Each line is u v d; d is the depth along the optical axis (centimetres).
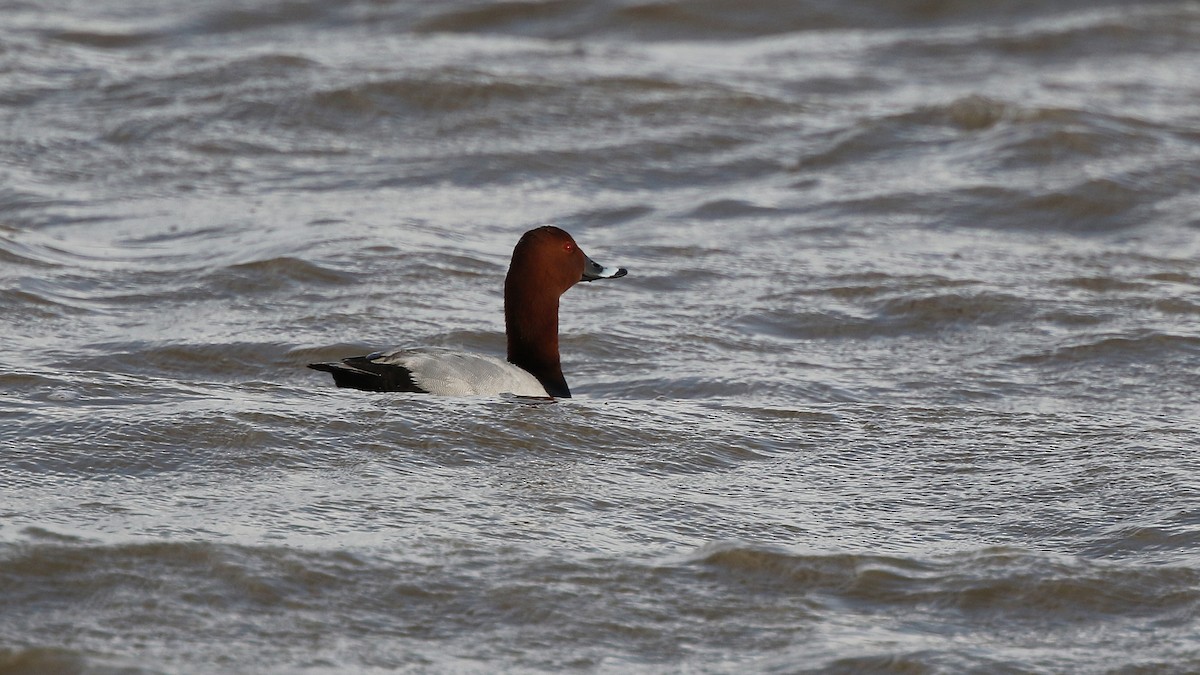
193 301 3306
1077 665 1431
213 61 6091
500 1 8025
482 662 1407
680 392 2828
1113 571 1644
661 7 7888
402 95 5609
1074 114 5522
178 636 1412
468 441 2092
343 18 7862
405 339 3078
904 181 4853
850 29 7994
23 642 1377
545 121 5494
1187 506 1950
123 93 5659
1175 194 4728
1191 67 7112
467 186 4766
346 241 3762
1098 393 2914
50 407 2170
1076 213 4528
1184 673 1420
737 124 5569
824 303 3522
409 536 1697
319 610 1488
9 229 3756
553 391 2492
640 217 4456
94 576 1516
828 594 1588
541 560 1636
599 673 1398
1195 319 3441
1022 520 1922
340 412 2161
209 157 4978
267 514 1752
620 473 2042
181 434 2036
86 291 3350
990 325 3394
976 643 1479
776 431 2322
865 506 1981
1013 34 7500
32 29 7181
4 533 1611
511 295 2494
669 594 1570
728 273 3762
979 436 2344
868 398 2834
